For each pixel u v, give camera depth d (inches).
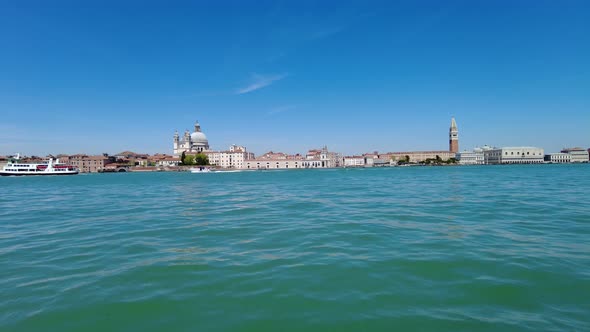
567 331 254.8
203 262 431.5
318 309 298.5
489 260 414.3
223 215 841.5
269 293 331.6
